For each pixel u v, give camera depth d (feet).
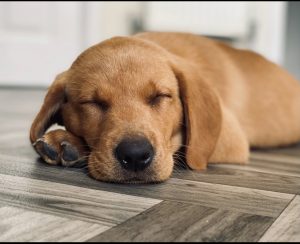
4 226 0.87
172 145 1.43
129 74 1.37
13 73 4.11
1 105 3.16
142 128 1.26
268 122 2.00
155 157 1.24
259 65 2.08
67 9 4.24
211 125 1.48
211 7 5.03
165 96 1.40
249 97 1.95
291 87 2.17
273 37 5.01
